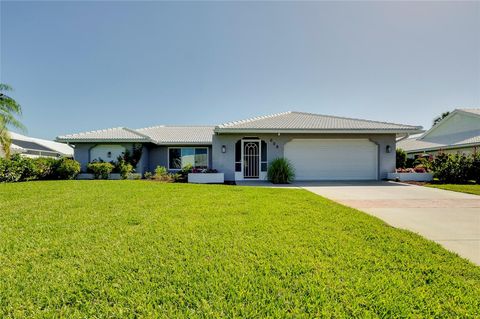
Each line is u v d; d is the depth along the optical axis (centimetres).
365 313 249
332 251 399
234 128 1542
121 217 602
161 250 400
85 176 1798
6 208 700
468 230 540
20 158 1562
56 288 291
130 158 1878
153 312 251
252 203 786
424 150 2477
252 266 346
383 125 1633
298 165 1670
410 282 308
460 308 258
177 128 2497
